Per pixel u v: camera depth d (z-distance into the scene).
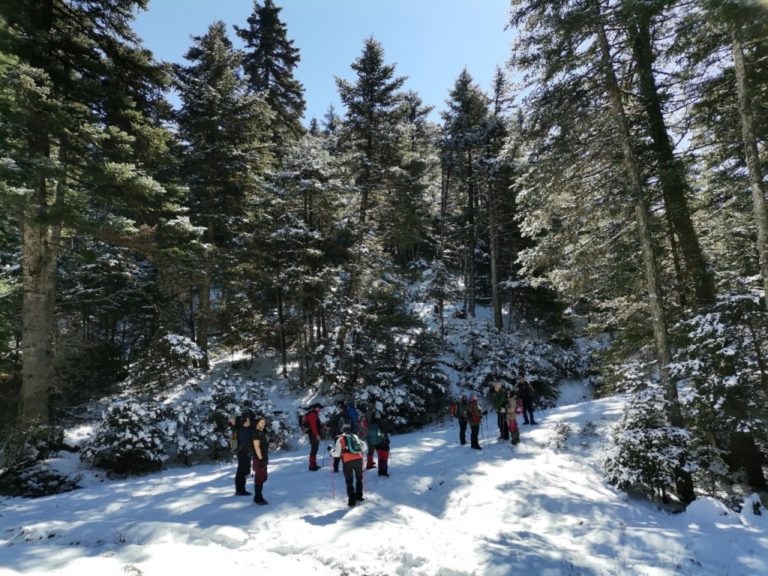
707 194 13.21
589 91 12.38
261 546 6.58
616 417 15.17
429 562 6.06
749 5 8.51
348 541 6.56
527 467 11.34
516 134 13.45
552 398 25.11
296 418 19.44
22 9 13.25
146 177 13.79
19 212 11.56
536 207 14.72
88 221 13.00
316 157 22.97
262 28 33.69
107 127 14.52
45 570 5.31
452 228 33.56
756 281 12.19
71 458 14.46
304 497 8.91
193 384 18.91
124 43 16.86
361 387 21.48
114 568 5.32
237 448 9.30
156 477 13.17
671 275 14.11
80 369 18.64
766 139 11.45
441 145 30.61
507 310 35.16
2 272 17.30
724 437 12.87
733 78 11.74
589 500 9.66
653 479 10.38
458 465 11.92
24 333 14.51
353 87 25.19
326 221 24.09
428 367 23.02
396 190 28.44
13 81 11.20
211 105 22.16
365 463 12.58
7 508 9.72
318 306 22.83
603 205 12.84
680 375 11.21
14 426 13.84
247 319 23.59
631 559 6.76
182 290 17.75
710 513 8.78
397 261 40.81
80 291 19.84
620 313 14.93
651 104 12.95
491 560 6.08
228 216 22.92
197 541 6.60
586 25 11.41
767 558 6.86
